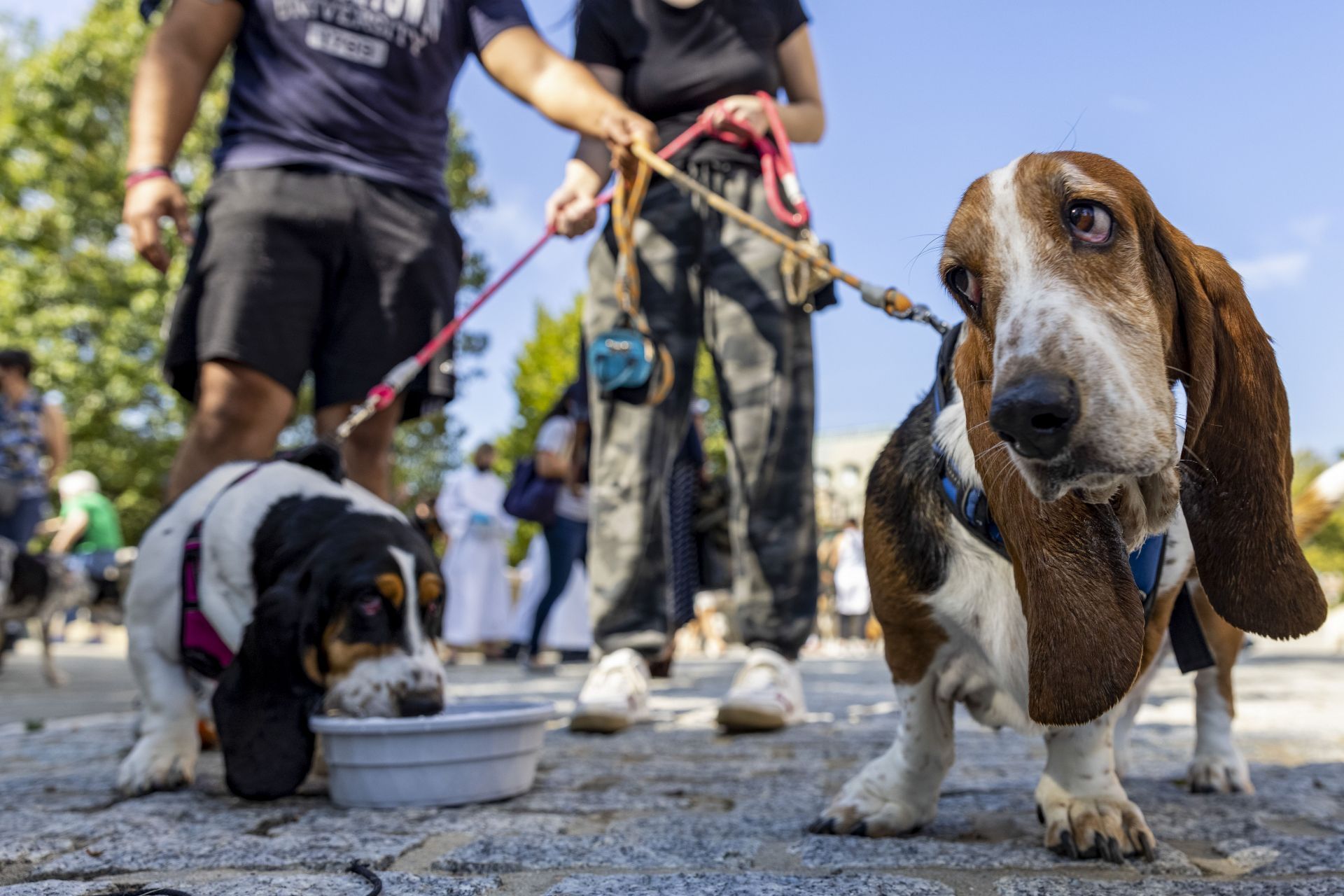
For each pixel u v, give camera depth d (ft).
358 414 10.76
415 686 8.84
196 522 9.82
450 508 37.52
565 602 29.71
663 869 6.45
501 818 8.00
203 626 9.51
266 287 11.13
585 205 12.56
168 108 11.40
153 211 11.10
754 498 13.07
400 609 9.01
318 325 11.91
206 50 11.72
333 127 11.57
